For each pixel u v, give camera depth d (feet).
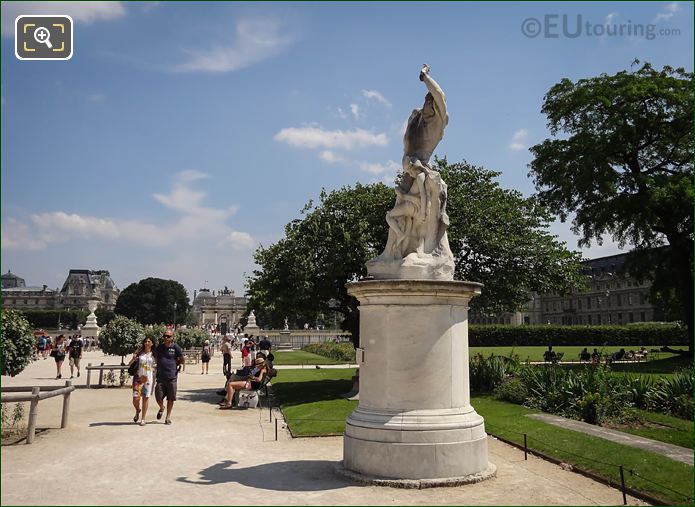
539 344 197.47
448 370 23.90
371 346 24.54
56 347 75.15
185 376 84.79
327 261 56.49
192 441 32.19
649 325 200.23
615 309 318.24
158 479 23.20
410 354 23.67
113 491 21.24
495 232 59.36
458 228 58.75
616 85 91.86
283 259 58.08
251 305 61.87
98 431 35.24
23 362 37.09
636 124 90.22
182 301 327.47
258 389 50.29
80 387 63.10
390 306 24.07
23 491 21.21
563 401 41.47
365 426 23.48
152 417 42.11
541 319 369.91
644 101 89.71
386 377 23.80
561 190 93.50
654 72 92.99
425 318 23.91
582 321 341.00
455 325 24.52
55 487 21.80
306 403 49.85
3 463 26.08
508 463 26.61
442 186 26.73
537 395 45.29
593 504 20.17
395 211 26.68
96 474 24.00
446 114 27.22
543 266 60.39
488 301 60.39
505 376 54.75
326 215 59.31
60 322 327.06
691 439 31.22
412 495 20.90
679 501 20.12
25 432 34.19
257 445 31.32
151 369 39.99
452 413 23.50
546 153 95.55
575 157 91.76
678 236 94.38
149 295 311.27
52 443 31.07
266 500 20.15
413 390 23.44
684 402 39.32
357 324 58.70
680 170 94.73
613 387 42.37
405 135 28.22
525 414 40.11
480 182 64.49
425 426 22.77
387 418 23.26
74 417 41.16
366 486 22.13
